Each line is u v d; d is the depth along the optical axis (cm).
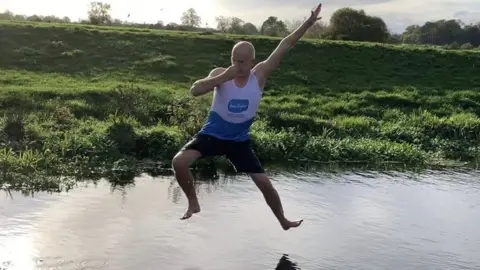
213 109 528
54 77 1970
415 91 2169
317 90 2125
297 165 1234
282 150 1312
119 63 2231
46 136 1196
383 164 1308
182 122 1330
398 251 699
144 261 627
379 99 2014
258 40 2658
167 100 1661
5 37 2302
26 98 1527
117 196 888
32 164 1042
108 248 660
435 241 742
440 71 2556
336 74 2384
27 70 2044
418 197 977
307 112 1777
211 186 978
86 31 2469
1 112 1396
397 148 1403
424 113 1830
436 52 2736
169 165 1142
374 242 727
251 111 523
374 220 822
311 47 2614
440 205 927
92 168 1076
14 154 1086
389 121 1759
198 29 4147
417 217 848
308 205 882
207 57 2398
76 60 2206
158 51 2398
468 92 2180
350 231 765
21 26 2406
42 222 743
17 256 627
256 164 559
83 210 805
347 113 1848
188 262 630
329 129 1572
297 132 1458
